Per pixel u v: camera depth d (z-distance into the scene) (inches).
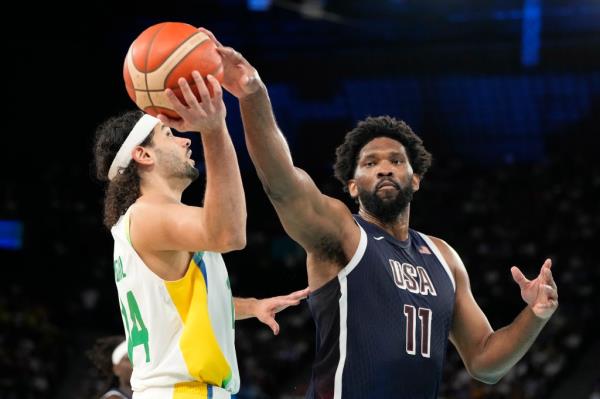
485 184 1664.6
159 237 253.0
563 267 1438.2
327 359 283.1
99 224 1546.5
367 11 1781.5
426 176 1696.6
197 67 241.4
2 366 1228.5
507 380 1179.3
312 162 1764.3
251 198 1649.9
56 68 1731.1
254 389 1203.9
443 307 297.0
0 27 1710.1
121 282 267.1
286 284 1460.4
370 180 302.4
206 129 237.1
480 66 1734.7
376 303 282.0
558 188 1612.9
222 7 1798.7
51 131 1717.5
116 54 1753.2
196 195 1439.5
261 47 1800.0
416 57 1756.9
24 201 1573.6
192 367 255.9
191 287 262.1
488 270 1454.2
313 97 1782.7
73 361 1310.3
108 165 278.8
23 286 1443.2
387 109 1763.0
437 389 294.0
